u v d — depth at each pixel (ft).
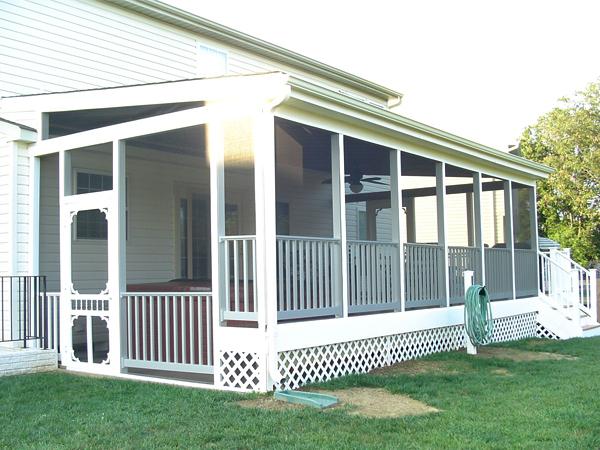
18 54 32.30
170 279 37.60
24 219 28.94
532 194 44.27
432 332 32.19
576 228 89.97
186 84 23.76
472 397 21.49
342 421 17.93
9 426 17.58
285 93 21.42
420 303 30.94
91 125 31.50
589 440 16.19
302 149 32.32
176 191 38.42
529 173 41.68
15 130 28.48
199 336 23.53
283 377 22.38
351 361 26.23
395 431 17.08
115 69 36.81
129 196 35.70
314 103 23.17
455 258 34.65
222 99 23.03
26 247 28.91
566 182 87.15
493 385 23.65
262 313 21.76
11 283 27.66
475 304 31.73
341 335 25.29
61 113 28.55
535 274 43.42
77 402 20.39
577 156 87.61
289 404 20.11
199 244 39.65
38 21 33.30
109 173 35.19
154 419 18.02
